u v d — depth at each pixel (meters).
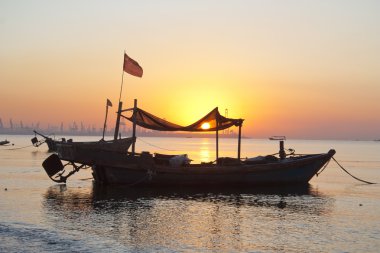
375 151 165.62
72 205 26.58
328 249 17.89
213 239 19.17
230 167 33.75
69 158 32.41
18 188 33.69
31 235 18.84
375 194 33.97
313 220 23.38
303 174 35.84
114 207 26.25
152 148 173.62
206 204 27.95
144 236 19.36
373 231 20.95
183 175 33.16
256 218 23.78
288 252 17.47
